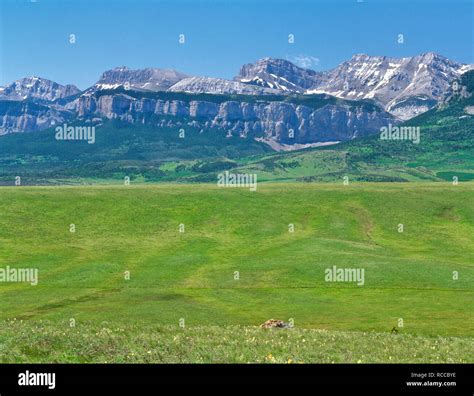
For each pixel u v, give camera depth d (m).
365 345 42.03
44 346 35.25
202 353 36.06
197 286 89.69
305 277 94.38
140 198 159.75
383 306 75.56
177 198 161.50
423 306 75.44
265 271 98.75
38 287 86.25
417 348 42.34
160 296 82.19
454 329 61.81
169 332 44.69
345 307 75.06
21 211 141.88
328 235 136.75
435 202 162.25
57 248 117.81
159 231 136.38
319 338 44.06
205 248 121.75
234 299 80.69
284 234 136.38
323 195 169.12
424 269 97.75
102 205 152.00
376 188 178.00
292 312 72.06
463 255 120.12
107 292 84.44
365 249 119.88
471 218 150.12
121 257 111.75
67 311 70.81
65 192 161.88
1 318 66.00
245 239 131.50
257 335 44.12
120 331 43.00
